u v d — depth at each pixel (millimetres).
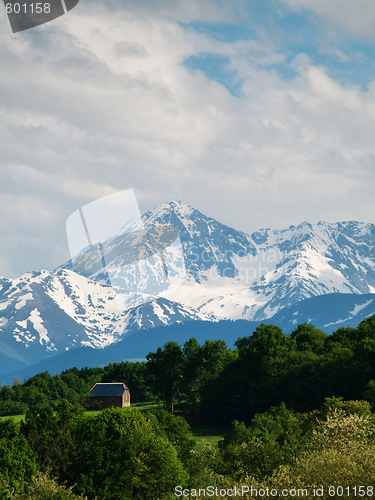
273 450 88375
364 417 87500
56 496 66312
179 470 85312
